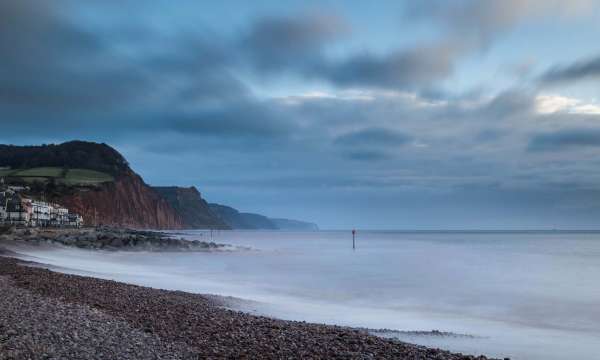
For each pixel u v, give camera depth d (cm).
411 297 3697
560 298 3669
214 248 11319
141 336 1588
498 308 3216
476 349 2033
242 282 4569
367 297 3678
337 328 2148
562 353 1994
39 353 1259
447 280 4875
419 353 1658
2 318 1566
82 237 10562
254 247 13812
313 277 5153
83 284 2812
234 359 1434
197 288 3903
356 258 8694
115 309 2089
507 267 6556
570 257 8750
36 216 16850
